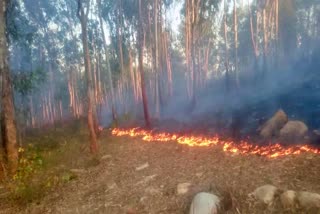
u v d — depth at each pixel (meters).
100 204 5.58
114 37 28.78
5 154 7.85
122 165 7.52
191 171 6.19
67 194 6.25
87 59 9.25
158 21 21.98
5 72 7.98
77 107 32.75
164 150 8.21
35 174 7.56
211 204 4.46
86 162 8.24
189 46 18.98
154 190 5.69
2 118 7.91
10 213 5.71
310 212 4.00
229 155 6.65
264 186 4.70
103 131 13.23
